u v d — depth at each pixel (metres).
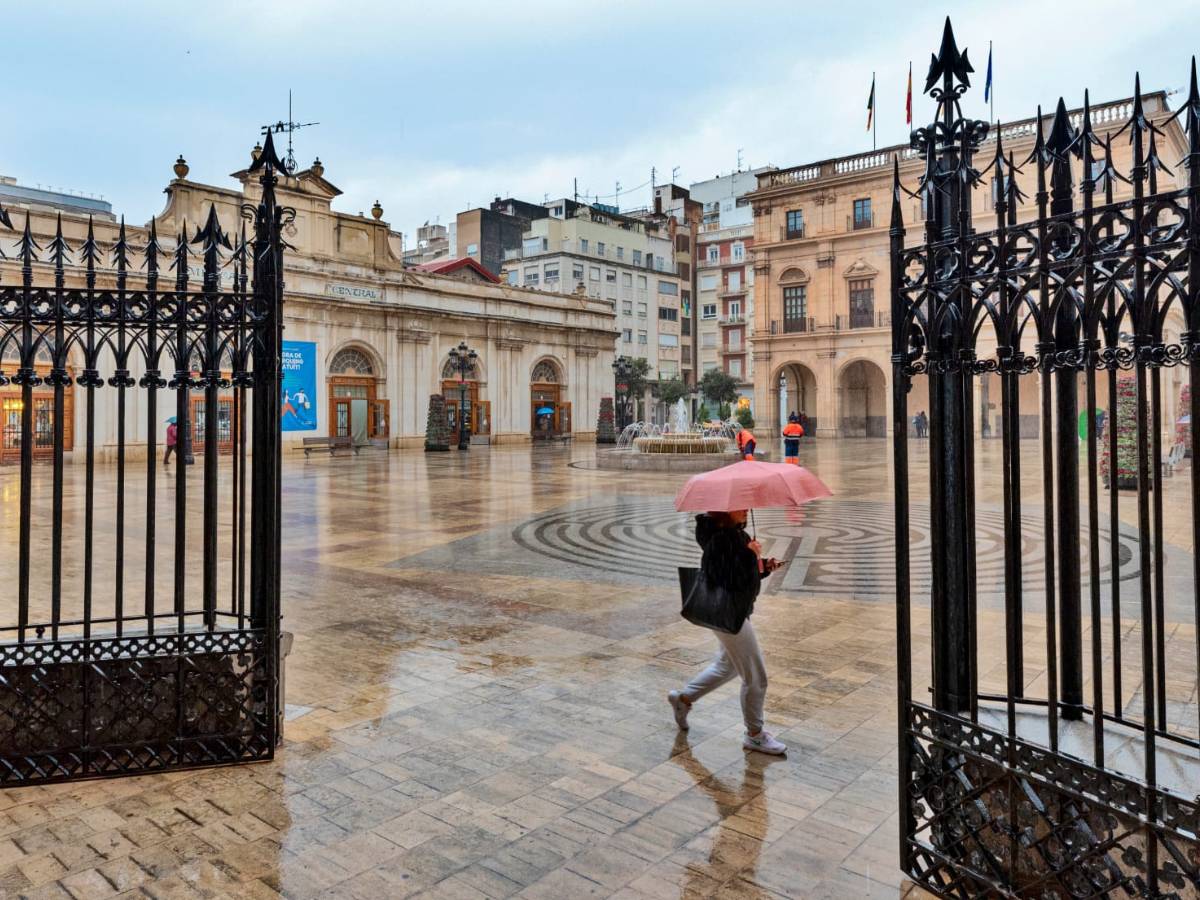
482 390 39.59
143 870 3.08
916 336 3.10
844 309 44.91
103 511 13.79
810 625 6.65
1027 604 7.32
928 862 3.00
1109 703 4.73
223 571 8.90
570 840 3.32
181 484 4.19
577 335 44.00
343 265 33.97
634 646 6.07
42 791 3.75
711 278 71.81
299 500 16.02
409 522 12.85
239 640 4.10
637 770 3.97
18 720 3.85
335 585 8.23
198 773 3.94
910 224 42.41
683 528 12.16
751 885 3.01
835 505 14.60
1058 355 2.59
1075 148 2.53
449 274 42.84
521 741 4.32
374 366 35.31
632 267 66.56
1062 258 2.55
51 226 24.69
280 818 3.49
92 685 3.94
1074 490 3.30
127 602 7.39
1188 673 5.34
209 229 4.08
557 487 18.66
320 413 33.22
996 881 2.79
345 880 3.02
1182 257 2.27
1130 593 7.69
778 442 42.06
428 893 2.94
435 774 3.92
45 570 8.88
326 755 4.14
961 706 3.09
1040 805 2.66
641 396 62.22
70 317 3.94
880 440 43.12
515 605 7.38
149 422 4.04
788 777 3.90
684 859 3.18
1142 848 2.45
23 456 3.95
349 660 5.73
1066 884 2.60
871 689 5.11
